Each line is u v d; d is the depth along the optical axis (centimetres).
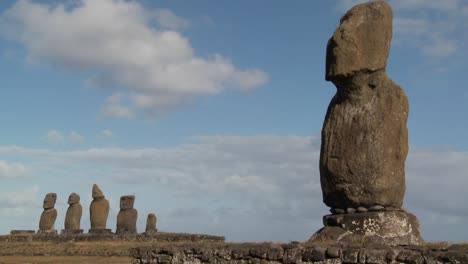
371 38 1191
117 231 4891
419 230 1197
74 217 5112
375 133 1168
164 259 1257
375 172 1154
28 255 3841
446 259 874
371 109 1186
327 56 1236
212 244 1213
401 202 1184
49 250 3928
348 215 1169
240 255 1123
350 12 1241
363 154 1163
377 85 1195
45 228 5169
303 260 1033
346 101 1225
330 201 1225
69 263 3161
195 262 1197
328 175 1209
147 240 4297
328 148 1217
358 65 1182
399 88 1202
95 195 4934
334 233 1153
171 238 4297
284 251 1066
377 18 1197
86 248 3888
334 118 1228
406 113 1200
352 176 1171
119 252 3716
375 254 952
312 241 1151
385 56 1202
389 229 1130
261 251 1092
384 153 1160
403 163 1184
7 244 4259
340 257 991
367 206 1166
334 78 1215
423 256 900
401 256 925
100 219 4891
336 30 1216
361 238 1118
